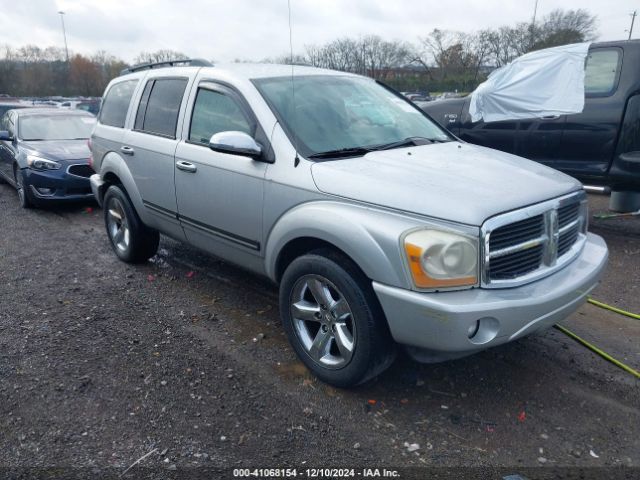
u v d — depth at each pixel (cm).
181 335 404
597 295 476
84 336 403
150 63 540
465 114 708
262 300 468
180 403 321
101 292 489
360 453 280
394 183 300
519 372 354
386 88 476
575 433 296
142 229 532
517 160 376
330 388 336
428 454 280
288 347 386
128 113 514
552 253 308
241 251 396
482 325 275
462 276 275
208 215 412
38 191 810
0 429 297
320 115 382
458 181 307
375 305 301
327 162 337
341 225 300
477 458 277
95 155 568
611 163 595
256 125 371
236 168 375
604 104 590
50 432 295
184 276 526
